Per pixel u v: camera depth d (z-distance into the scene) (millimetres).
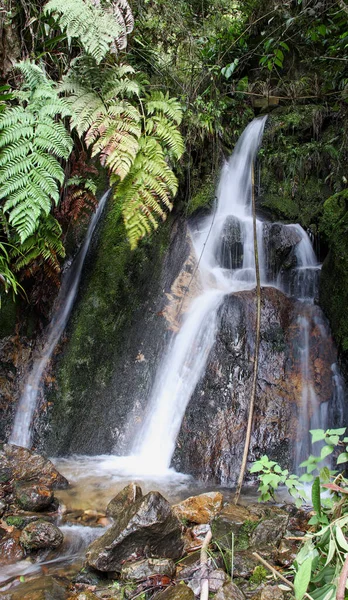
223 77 5180
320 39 5020
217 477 3008
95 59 3236
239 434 3139
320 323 3611
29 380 3650
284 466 3068
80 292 3963
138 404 3516
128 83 3205
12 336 3672
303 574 1326
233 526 2244
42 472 2785
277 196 4719
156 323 3805
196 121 4457
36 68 3092
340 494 1928
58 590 1907
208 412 3260
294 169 4703
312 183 4668
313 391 3332
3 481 2656
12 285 3342
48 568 2090
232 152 5090
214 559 2041
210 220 4570
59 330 3877
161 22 4441
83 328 3795
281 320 3543
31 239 3289
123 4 3326
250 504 2574
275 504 2604
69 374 3656
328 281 3619
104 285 3918
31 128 3002
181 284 3996
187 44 4668
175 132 3344
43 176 2971
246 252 4344
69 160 3648
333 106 4910
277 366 3363
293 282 4203
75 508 2590
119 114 3182
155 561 1952
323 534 1578
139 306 3875
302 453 3143
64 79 3186
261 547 2109
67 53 3654
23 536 2217
